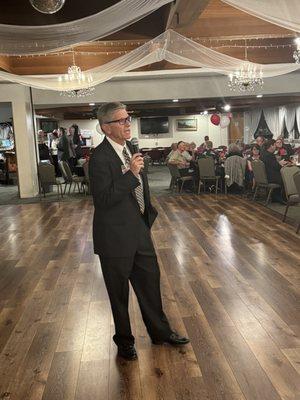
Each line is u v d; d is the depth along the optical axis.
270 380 2.29
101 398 2.21
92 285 3.85
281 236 5.31
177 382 2.31
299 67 7.71
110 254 2.37
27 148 9.76
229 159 8.99
